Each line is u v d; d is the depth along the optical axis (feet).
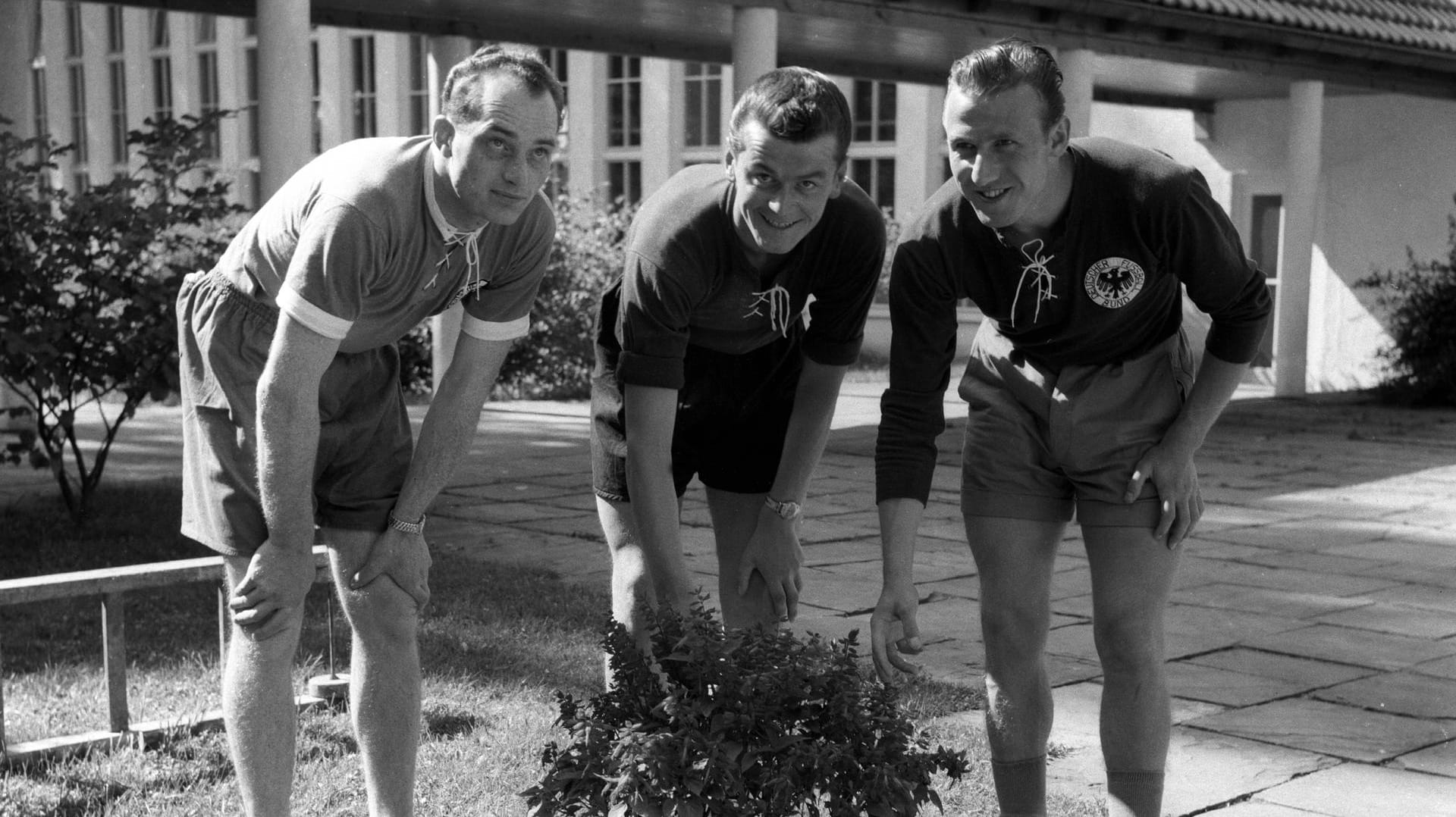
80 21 91.91
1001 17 35.86
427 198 9.23
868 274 10.25
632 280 9.78
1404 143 51.52
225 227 32.89
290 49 26.37
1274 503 28.86
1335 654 17.07
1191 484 10.05
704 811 7.41
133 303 22.48
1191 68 44.98
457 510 27.22
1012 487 10.24
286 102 26.43
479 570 21.12
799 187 8.75
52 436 24.41
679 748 7.48
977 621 18.75
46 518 25.25
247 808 9.77
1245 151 54.95
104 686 14.61
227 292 9.89
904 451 9.92
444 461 10.26
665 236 9.63
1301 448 37.35
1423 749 13.55
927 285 9.93
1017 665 10.34
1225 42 42.27
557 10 34.94
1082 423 9.98
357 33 75.61
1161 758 10.03
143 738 12.83
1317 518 27.14
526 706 14.07
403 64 73.92
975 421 10.51
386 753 10.31
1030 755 10.36
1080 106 38.40
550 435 39.27
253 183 80.74
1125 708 10.03
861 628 18.11
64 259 22.63
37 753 12.32
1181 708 14.83
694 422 11.23
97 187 23.49
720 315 10.21
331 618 14.30
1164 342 10.27
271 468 9.30
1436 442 38.60
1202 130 55.47
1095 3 36.63
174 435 38.63
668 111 68.18
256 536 10.11
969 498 10.42
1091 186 9.38
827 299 10.40
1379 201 52.19
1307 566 22.59
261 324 9.89
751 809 7.48
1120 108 58.54
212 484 10.08
